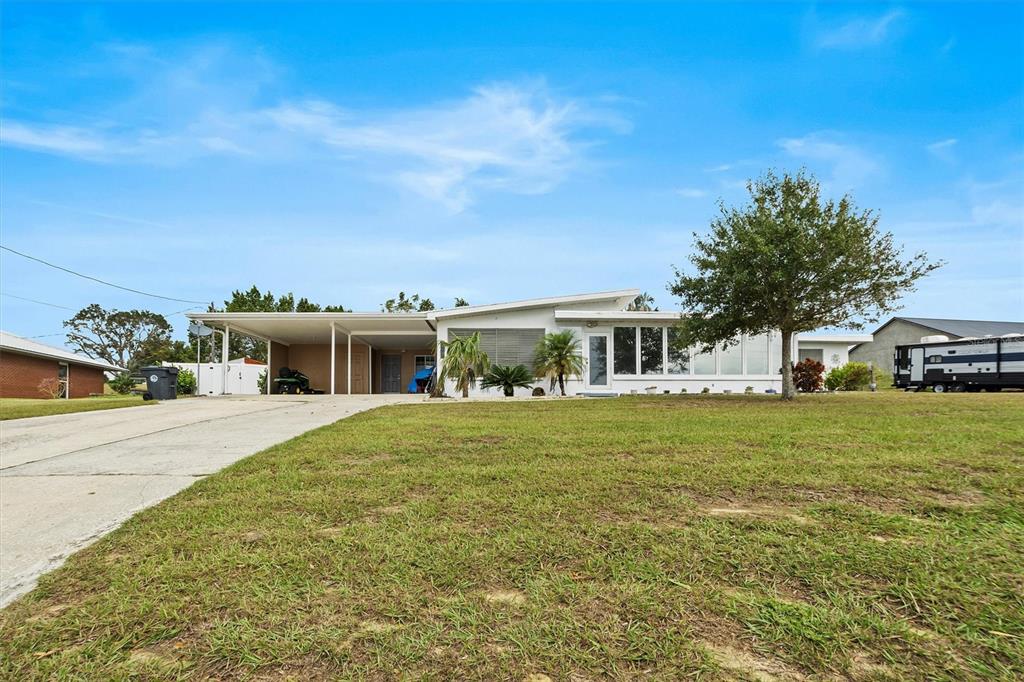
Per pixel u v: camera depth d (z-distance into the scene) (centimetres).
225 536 327
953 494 375
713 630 212
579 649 201
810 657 192
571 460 512
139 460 595
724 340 1395
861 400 1318
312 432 760
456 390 1739
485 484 427
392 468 495
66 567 289
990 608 221
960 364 2161
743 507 356
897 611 222
